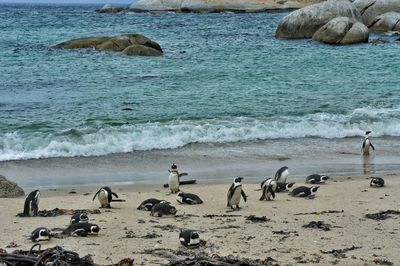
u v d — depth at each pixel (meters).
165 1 109.81
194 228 11.03
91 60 38.56
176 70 35.19
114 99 26.42
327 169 16.92
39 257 7.66
